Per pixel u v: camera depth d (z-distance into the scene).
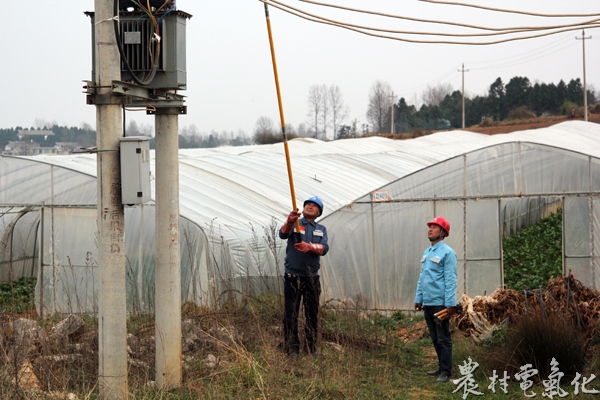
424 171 14.46
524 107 77.25
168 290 7.98
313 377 8.70
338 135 94.88
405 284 14.32
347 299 12.99
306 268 9.57
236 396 8.00
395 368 9.61
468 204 14.45
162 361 8.00
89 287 14.49
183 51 7.88
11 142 99.94
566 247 14.96
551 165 14.93
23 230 18.19
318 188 20.05
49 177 15.30
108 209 7.11
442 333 9.12
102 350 7.18
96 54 7.06
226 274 13.59
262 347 9.40
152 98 7.72
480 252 14.39
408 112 97.38
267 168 21.17
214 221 14.66
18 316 12.26
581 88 82.50
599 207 14.82
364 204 14.50
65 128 107.38
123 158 7.04
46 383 7.82
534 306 10.90
